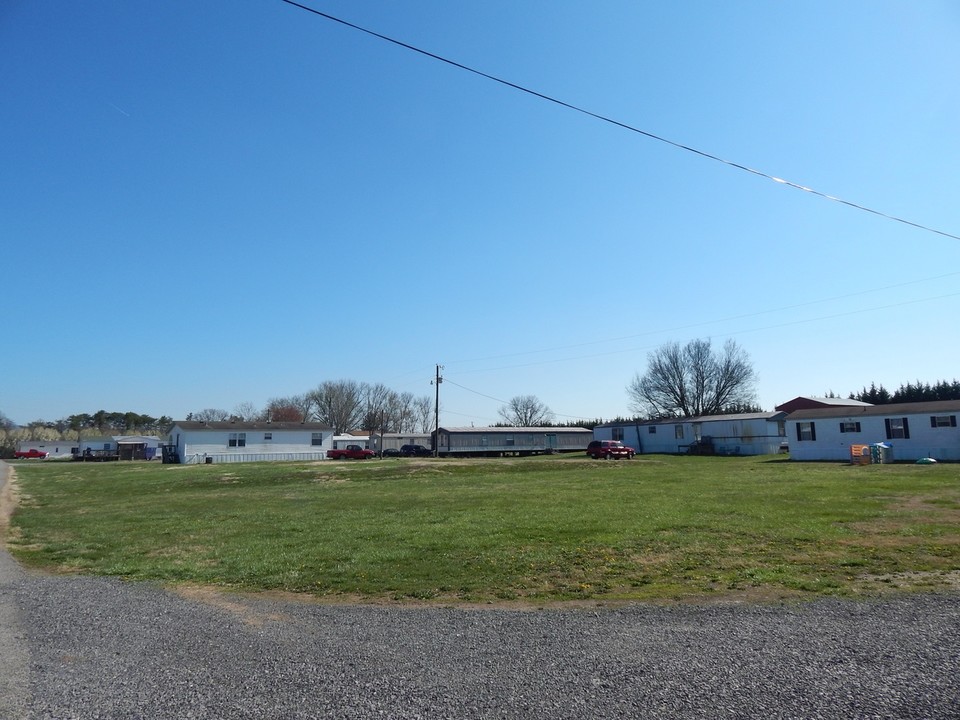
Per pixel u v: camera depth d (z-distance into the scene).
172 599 8.31
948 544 10.97
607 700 4.42
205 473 38.81
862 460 36.72
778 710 4.18
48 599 8.41
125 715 4.32
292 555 11.80
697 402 81.31
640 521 14.87
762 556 10.41
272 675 5.06
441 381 64.75
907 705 4.22
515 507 18.66
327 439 63.00
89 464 58.88
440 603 8.06
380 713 4.29
